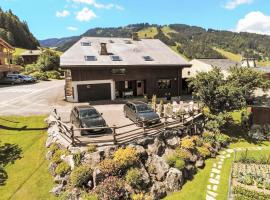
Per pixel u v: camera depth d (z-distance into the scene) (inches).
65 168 629.0
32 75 2321.6
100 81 1261.1
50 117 963.3
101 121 762.2
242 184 692.1
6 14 4820.4
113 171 603.8
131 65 1254.3
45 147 775.1
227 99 1001.5
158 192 614.9
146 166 677.3
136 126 846.5
